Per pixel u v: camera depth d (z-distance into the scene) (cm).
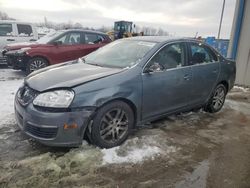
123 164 329
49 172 302
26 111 331
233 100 696
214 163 349
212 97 541
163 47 424
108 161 331
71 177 295
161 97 414
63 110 317
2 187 274
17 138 383
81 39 930
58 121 315
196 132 448
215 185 302
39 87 337
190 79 461
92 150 350
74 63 440
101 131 350
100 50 483
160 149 374
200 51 497
